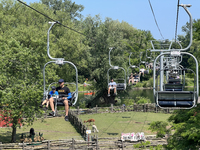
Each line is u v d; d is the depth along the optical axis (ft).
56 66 195.62
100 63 218.59
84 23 254.06
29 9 201.16
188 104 47.21
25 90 104.06
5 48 111.45
